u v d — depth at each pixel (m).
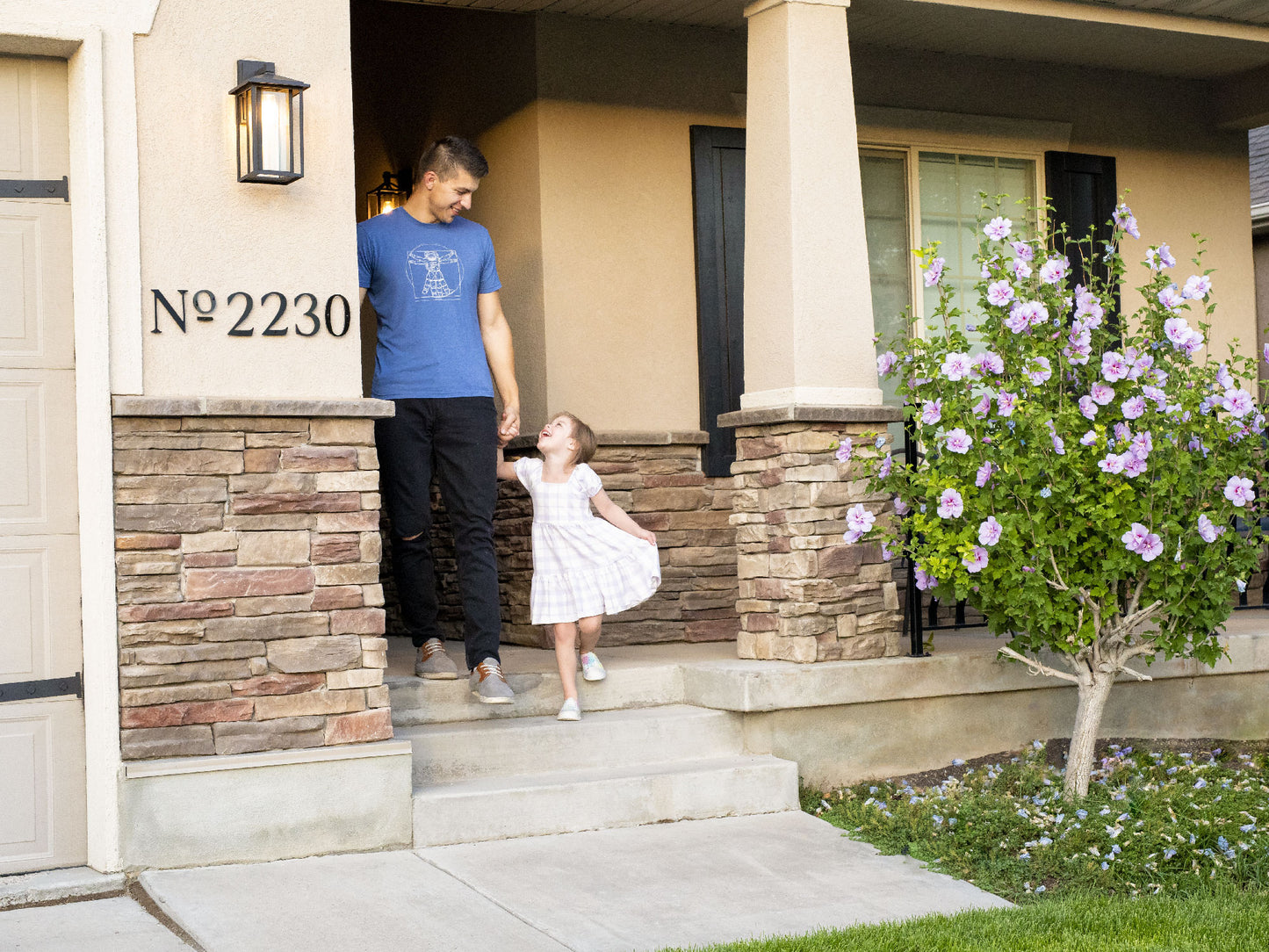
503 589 6.41
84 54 3.97
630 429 6.40
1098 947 3.44
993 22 6.31
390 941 3.49
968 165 7.31
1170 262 5.00
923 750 5.43
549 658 5.74
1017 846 4.39
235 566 4.14
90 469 3.99
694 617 6.43
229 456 4.15
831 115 5.36
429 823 4.36
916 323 7.13
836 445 5.25
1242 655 6.12
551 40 6.22
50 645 4.05
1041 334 4.93
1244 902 3.93
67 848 4.07
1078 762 4.97
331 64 4.37
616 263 6.38
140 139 4.08
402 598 5.01
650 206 6.47
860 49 6.90
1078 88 7.52
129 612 4.00
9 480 4.01
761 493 5.39
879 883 4.12
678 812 4.75
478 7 6.06
